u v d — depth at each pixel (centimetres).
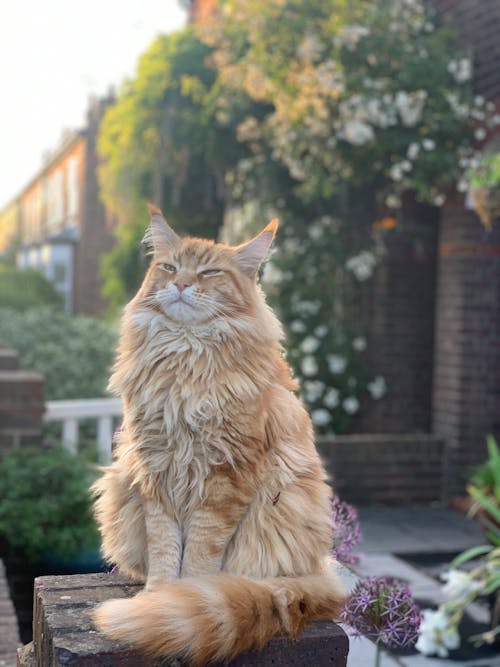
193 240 220
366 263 837
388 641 233
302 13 756
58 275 1975
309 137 761
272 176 849
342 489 762
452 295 788
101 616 166
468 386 780
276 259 823
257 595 172
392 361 867
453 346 787
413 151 729
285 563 192
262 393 197
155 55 927
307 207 856
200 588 169
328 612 185
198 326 198
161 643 158
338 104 741
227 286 206
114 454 221
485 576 464
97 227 1811
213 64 898
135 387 200
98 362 795
